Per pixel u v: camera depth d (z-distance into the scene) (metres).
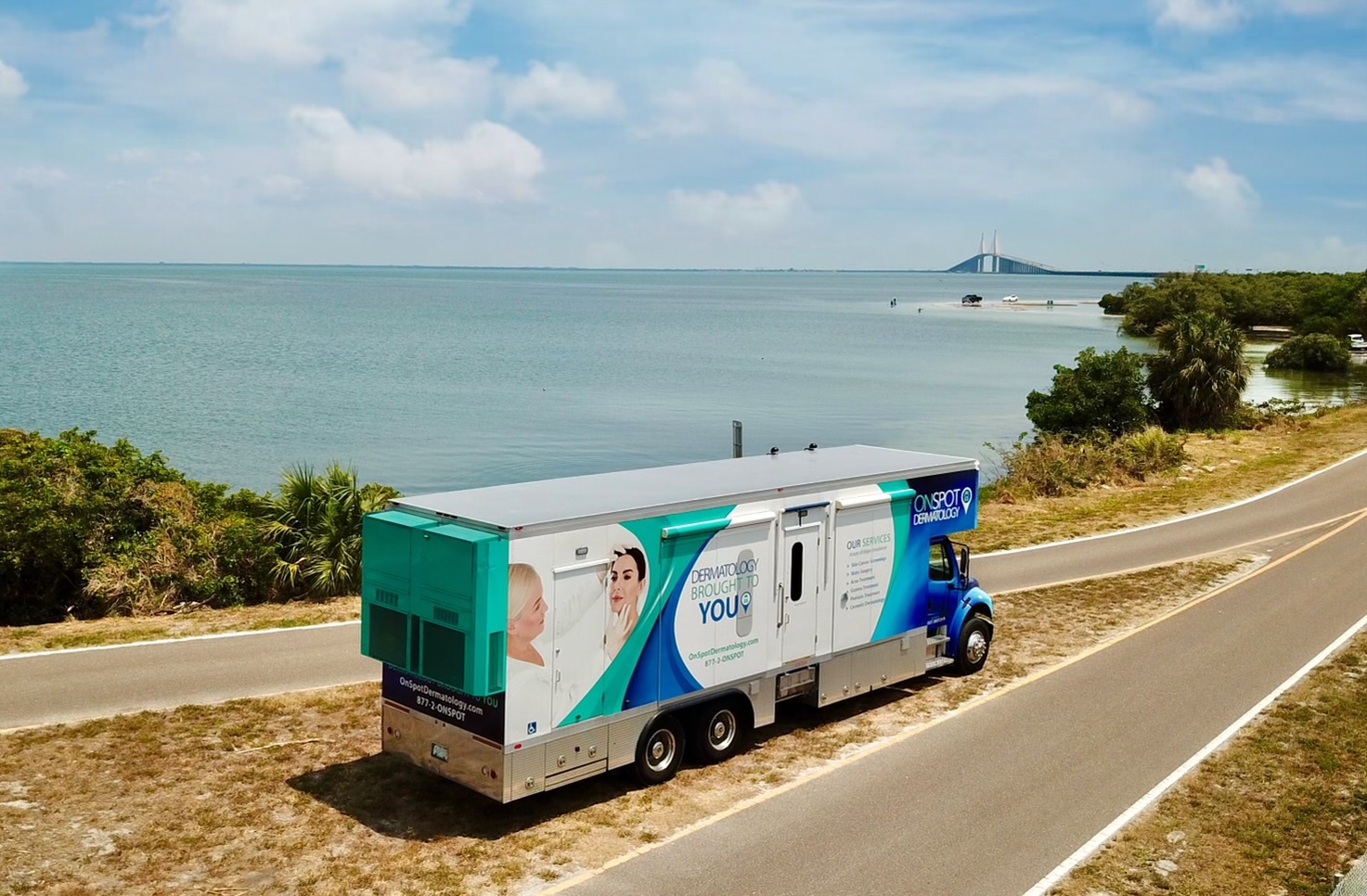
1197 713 15.50
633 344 122.00
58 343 105.31
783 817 11.90
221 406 65.62
